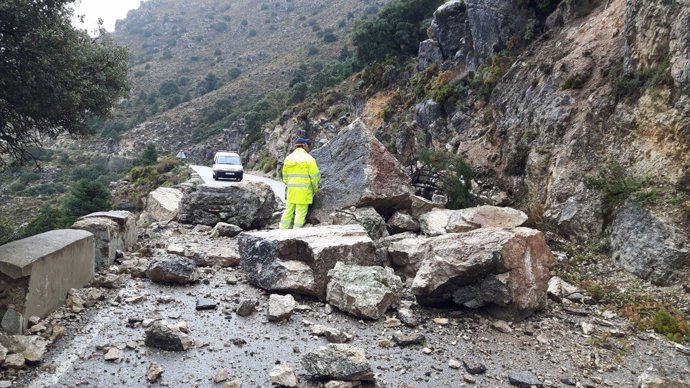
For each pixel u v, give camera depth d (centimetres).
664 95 820
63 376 414
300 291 615
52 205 4316
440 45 2266
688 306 609
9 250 517
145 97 10331
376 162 933
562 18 1462
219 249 813
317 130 3631
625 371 473
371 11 11219
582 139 969
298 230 723
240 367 445
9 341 436
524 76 1370
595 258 791
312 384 419
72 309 552
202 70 12281
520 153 1191
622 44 1051
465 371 456
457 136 1655
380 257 724
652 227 715
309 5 14888
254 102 8412
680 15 802
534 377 445
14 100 945
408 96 2516
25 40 893
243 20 15275
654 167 806
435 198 1102
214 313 573
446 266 565
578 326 570
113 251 758
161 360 452
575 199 905
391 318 559
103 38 1205
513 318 563
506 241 564
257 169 4481
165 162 4847
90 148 7588
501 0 1694
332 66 5588
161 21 16825
